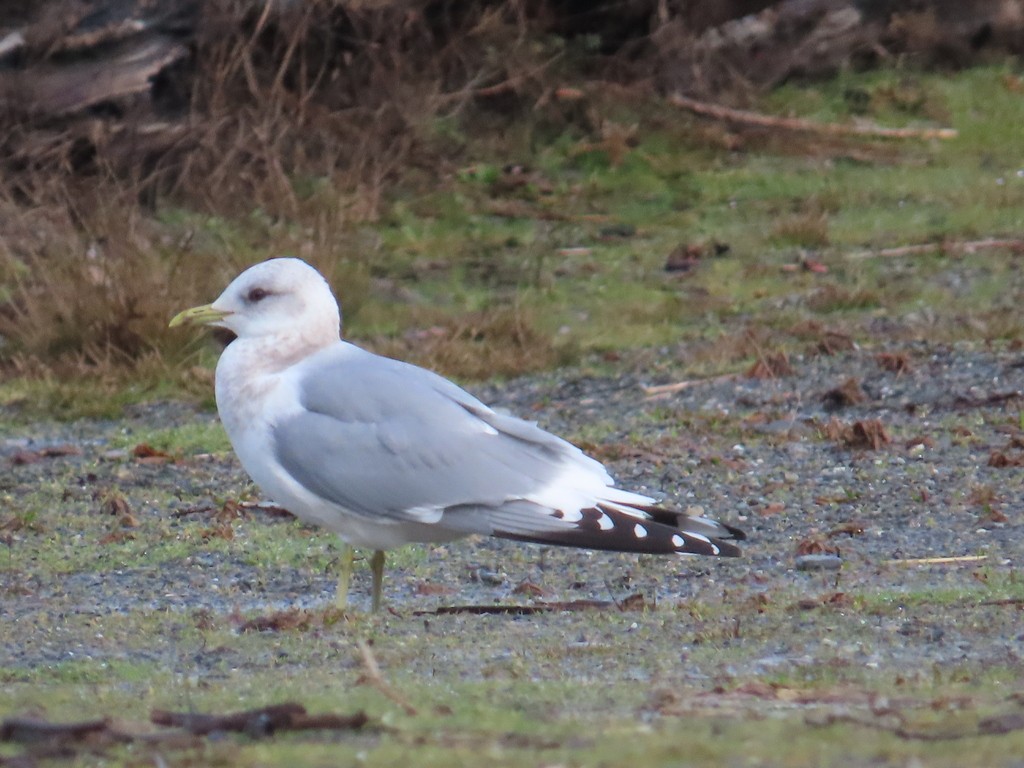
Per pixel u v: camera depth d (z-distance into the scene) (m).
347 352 9.12
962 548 10.04
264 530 10.91
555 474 8.67
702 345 16.14
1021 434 12.49
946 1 26.41
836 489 11.46
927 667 7.12
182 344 15.73
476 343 16.45
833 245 19.41
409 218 20.55
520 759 5.34
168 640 8.19
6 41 19.94
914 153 23.12
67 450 13.08
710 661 7.33
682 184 21.94
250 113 20.64
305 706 6.30
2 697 6.77
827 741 5.56
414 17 22.97
